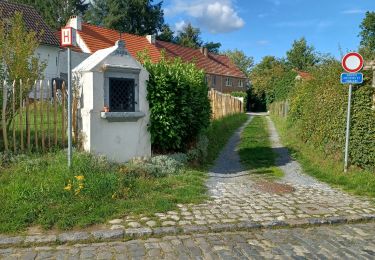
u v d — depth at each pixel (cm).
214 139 1527
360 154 906
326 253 466
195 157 1037
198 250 465
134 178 726
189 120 1003
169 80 907
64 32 660
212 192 737
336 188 804
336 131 992
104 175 673
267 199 695
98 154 769
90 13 5200
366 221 592
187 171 878
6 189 589
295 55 6762
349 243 500
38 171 661
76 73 809
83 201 584
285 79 3341
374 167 895
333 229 555
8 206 546
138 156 877
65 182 623
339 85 1004
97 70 778
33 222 521
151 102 895
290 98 2158
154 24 5456
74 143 803
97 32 3388
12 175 639
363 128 908
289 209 630
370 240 512
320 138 1125
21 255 439
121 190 644
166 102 904
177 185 758
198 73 1136
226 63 6347
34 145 778
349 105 898
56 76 2758
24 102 785
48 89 776
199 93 1083
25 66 802
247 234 525
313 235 527
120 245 475
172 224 538
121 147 837
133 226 523
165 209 598
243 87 6391
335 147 1002
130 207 598
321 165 1009
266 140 1706
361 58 877
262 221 562
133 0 5050
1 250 452
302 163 1109
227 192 743
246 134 1961
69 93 672
